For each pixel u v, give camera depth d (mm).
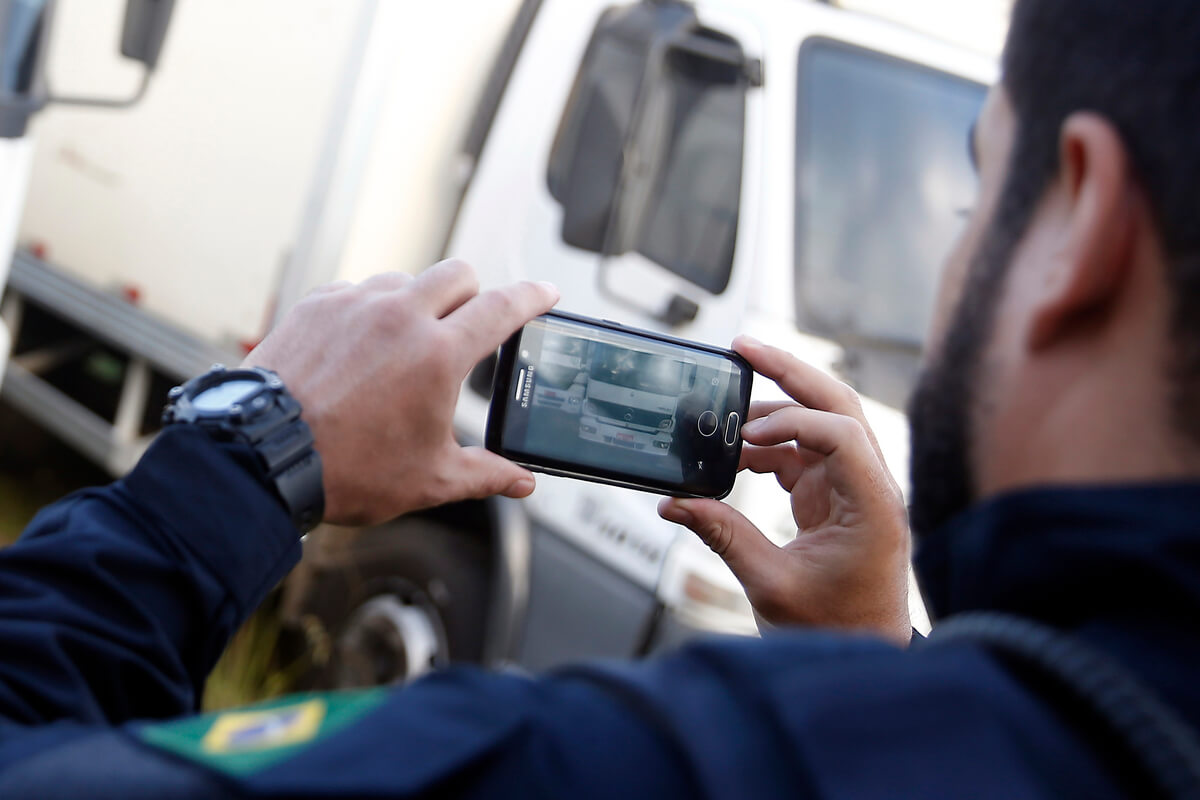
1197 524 515
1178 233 537
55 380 4453
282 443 872
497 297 993
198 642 814
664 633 2764
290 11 3682
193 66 3965
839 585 1109
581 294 3160
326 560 3584
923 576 684
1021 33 654
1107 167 559
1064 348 590
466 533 3291
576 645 2945
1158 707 487
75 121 4328
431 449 974
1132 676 500
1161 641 509
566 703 543
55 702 720
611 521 2949
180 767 532
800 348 2836
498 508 3125
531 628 3049
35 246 4473
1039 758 497
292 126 3582
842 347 2889
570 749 519
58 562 774
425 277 989
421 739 519
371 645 3395
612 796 500
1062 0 620
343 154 3389
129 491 828
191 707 812
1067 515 555
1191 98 542
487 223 3439
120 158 4156
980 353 637
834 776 478
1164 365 546
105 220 4195
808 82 3080
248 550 829
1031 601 567
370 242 3479
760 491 2541
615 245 3117
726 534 1137
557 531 3068
